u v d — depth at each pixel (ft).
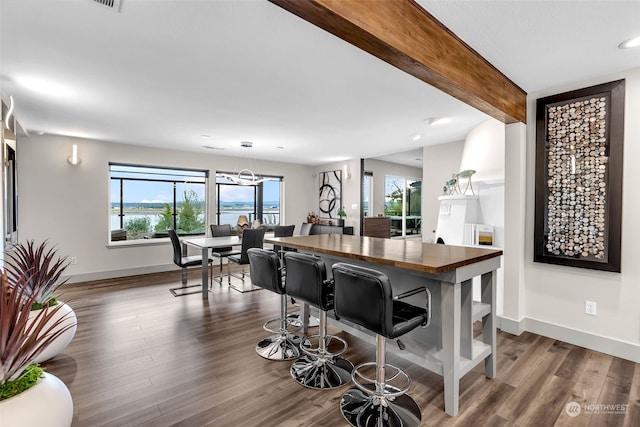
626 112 8.14
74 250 16.01
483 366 8.04
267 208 23.15
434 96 9.82
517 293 9.89
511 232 9.99
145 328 10.36
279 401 6.59
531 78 8.69
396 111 11.28
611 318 8.54
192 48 6.86
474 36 6.58
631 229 8.15
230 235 19.36
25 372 4.91
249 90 9.28
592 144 8.68
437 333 7.13
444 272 6.08
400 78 8.46
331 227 20.11
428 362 6.52
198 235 20.42
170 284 15.98
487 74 7.71
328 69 7.92
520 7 5.57
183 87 9.02
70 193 15.83
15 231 12.40
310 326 10.61
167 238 19.24
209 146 17.70
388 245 8.67
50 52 6.98
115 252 17.24
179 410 6.27
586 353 8.65
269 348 8.78
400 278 7.84
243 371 7.74
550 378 7.45
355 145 17.25
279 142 16.49
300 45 6.77
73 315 8.26
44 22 5.84
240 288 15.55
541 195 9.59
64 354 8.53
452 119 12.31
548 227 9.53
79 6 5.38
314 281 6.92
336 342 9.47
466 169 13.87
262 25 6.02
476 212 12.53
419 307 6.81
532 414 6.19
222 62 7.52
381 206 26.99
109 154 16.81
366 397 6.59
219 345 9.14
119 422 5.90
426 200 17.61
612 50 7.07
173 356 8.46
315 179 25.18
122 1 5.25
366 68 7.87
